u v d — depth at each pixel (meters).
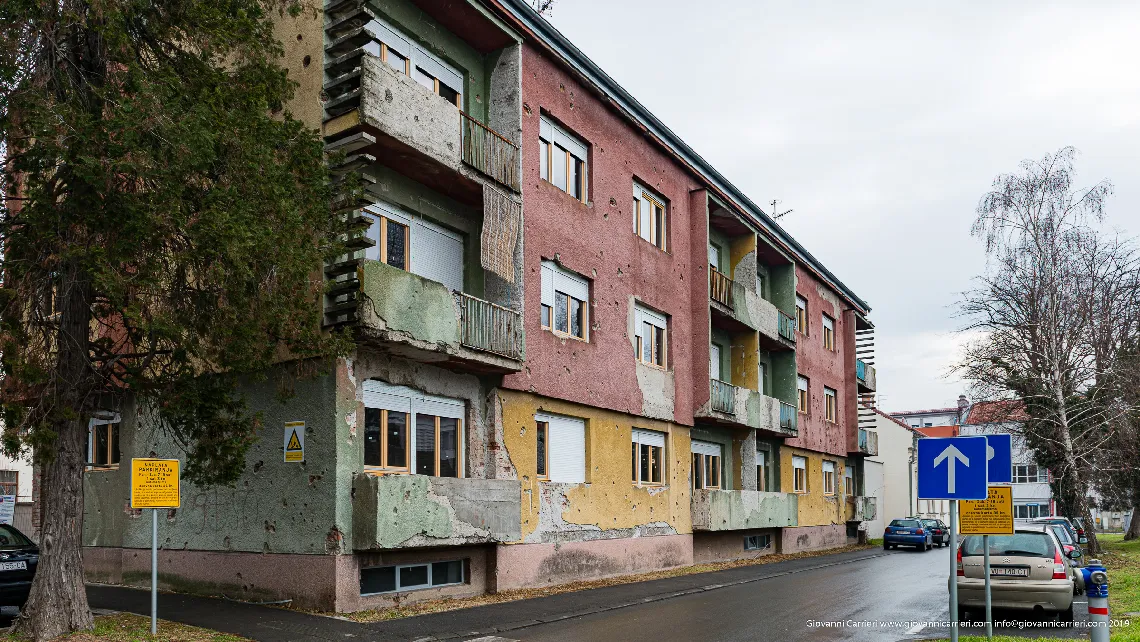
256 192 10.35
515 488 15.85
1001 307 31.22
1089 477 30.22
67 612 10.52
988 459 10.30
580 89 20.28
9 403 9.75
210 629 11.27
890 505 55.22
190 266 10.17
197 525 14.75
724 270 30.06
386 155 14.53
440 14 16.33
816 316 37.56
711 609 14.84
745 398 27.30
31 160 9.40
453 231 16.84
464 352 14.92
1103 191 30.27
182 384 11.13
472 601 14.80
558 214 18.83
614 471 20.28
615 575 19.86
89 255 9.23
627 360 21.22
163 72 10.27
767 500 28.17
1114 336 30.31
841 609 14.86
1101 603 9.54
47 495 10.80
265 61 11.48
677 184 24.95
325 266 13.33
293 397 13.16
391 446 14.37
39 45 9.91
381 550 13.15
